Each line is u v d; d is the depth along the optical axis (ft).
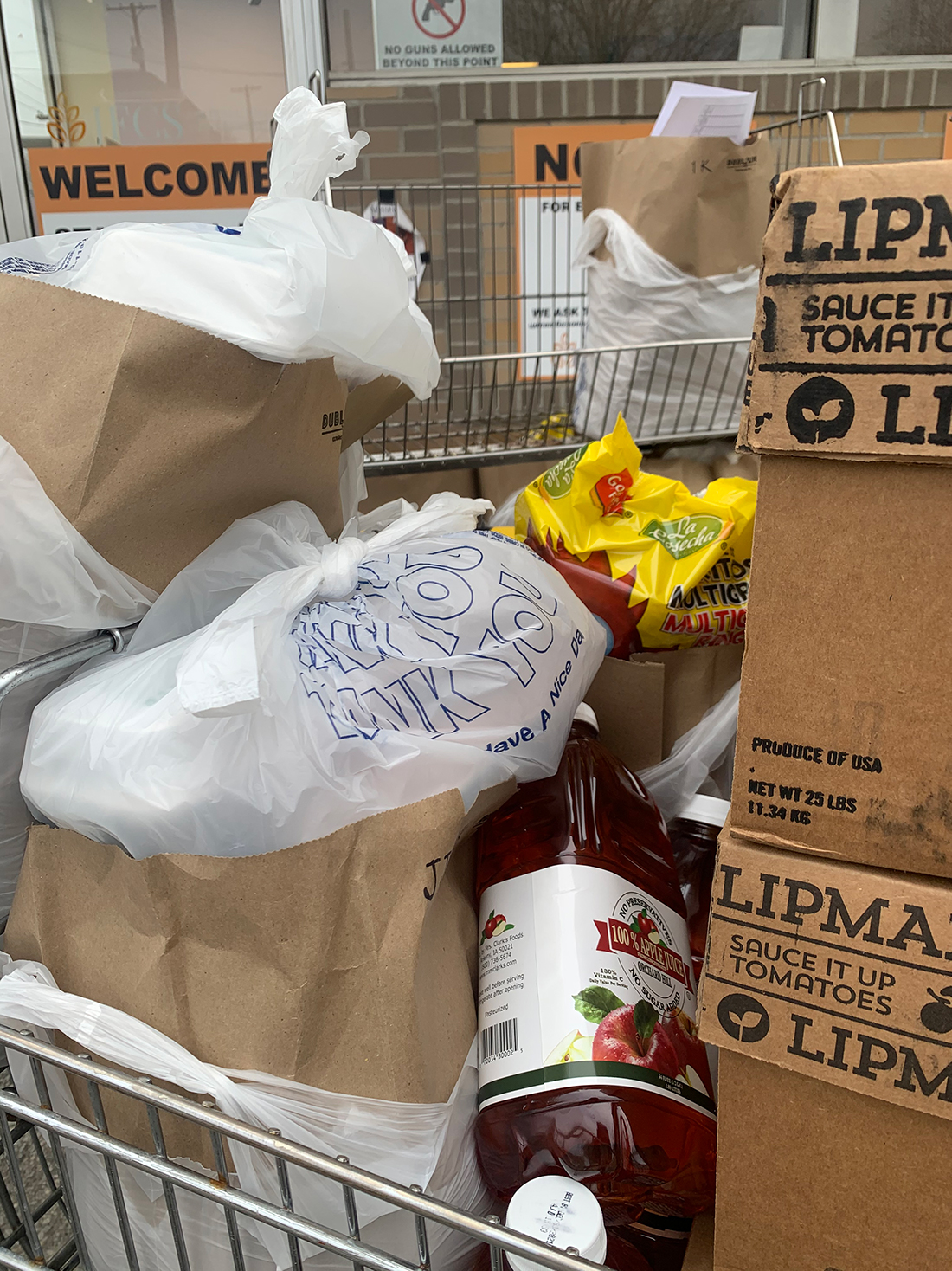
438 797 1.93
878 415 1.26
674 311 4.04
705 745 2.87
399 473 3.87
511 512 4.17
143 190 5.86
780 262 1.29
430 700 2.05
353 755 1.93
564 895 2.10
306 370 2.15
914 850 1.39
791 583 1.39
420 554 2.30
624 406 4.19
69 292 1.93
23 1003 1.92
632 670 2.85
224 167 5.89
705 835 2.82
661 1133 1.91
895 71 6.51
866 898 1.43
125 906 1.94
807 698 1.42
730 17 6.33
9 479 1.86
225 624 1.96
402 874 1.90
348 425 2.61
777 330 1.30
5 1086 2.56
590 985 1.94
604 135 6.44
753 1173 1.64
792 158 6.50
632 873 2.34
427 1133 1.88
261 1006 1.84
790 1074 1.56
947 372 1.22
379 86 6.23
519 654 2.16
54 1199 2.41
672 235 3.95
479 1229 1.58
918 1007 1.42
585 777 2.53
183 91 5.71
